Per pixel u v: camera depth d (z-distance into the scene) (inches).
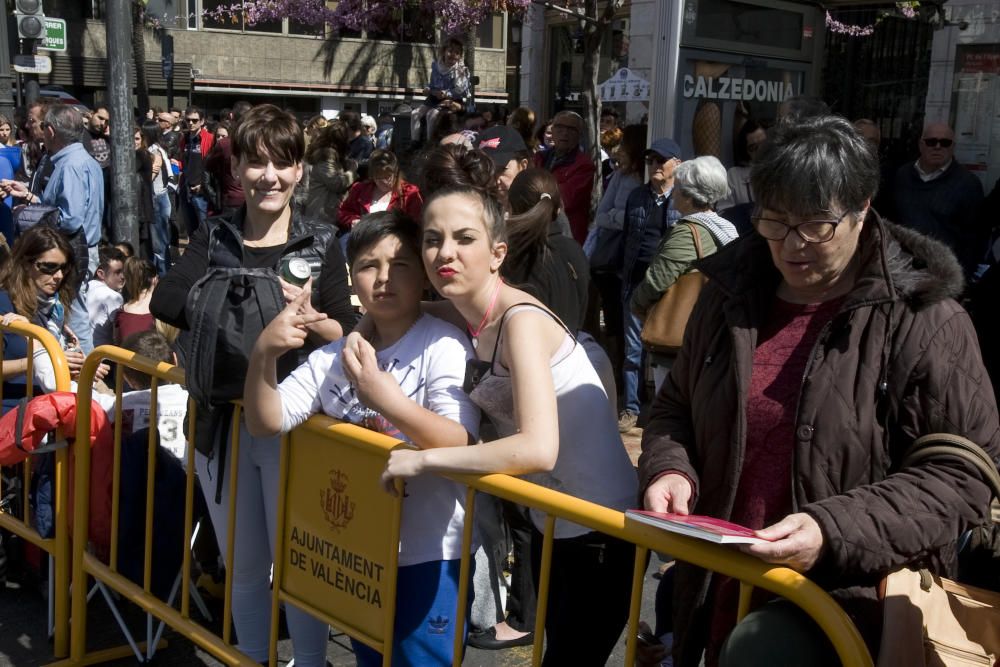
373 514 97.7
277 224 122.3
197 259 123.3
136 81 1002.1
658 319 193.9
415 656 97.9
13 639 150.3
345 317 122.1
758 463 79.1
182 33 1081.4
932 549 70.2
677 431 86.0
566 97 538.6
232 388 111.6
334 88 1155.3
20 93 718.5
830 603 67.1
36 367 161.8
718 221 193.6
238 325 110.3
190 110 552.1
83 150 265.4
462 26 765.3
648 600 157.6
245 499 117.6
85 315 202.8
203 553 158.2
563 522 97.5
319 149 360.8
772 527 68.9
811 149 72.1
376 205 291.4
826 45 315.9
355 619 101.0
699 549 73.7
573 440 93.4
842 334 75.7
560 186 289.4
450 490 97.9
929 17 281.3
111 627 153.8
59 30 444.5
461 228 88.8
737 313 80.7
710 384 82.7
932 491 70.1
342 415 103.3
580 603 99.9
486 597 135.5
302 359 117.7
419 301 101.5
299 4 883.4
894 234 77.8
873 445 74.2
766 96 292.8
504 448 83.4
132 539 138.5
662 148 239.0
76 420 139.3
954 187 230.4
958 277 74.1
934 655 68.6
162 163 459.2
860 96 310.3
